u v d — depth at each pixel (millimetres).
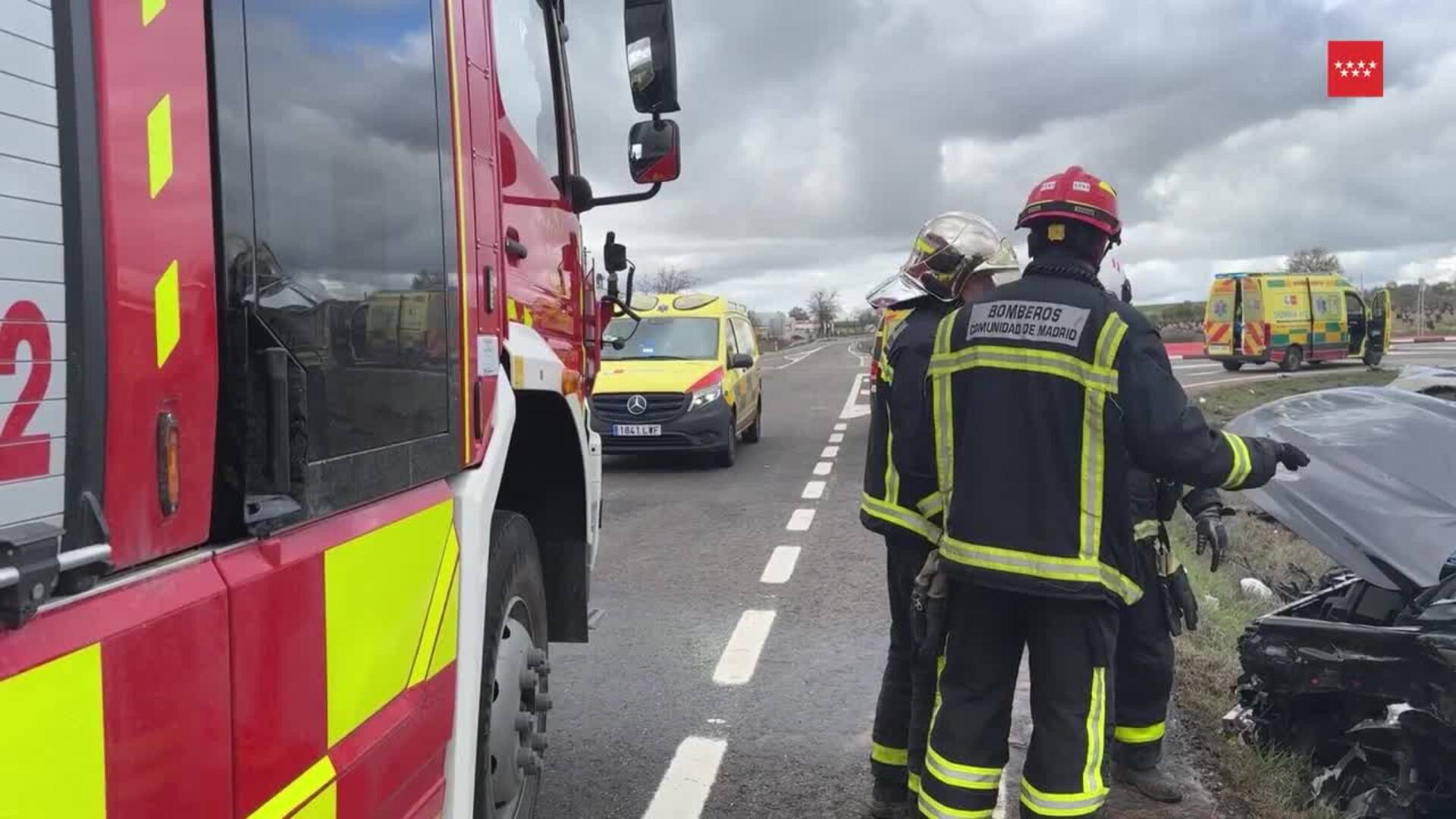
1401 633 3186
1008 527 2682
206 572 1504
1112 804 3676
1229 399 21438
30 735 1165
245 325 1586
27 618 1150
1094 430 2629
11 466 1149
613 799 3859
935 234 3223
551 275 3586
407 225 2227
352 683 1921
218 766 1503
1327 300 30594
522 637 3234
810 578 7035
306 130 1805
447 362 2432
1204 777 3863
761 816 3730
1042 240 2844
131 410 1335
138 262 1350
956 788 2816
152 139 1381
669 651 5531
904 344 3223
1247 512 9047
